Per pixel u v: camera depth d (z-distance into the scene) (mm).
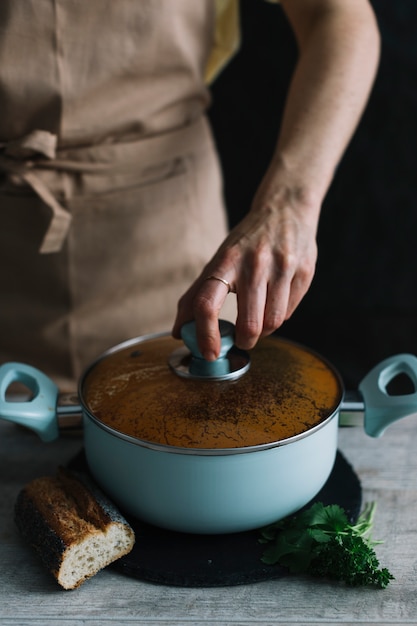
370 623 682
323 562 725
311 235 864
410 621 683
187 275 1200
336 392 779
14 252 1116
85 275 1137
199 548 761
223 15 1256
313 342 2064
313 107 950
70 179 1074
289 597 713
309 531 741
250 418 725
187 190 1161
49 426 832
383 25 1744
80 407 832
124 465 738
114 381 801
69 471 817
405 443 941
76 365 1196
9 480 891
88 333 1178
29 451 943
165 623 687
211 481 711
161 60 1063
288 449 714
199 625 684
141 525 795
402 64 1774
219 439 702
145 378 791
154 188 1118
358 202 1925
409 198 1912
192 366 781
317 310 2049
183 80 1106
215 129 1841
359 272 2000
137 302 1180
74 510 752
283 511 750
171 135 1124
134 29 1021
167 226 1150
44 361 1195
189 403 740
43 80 1008
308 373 806
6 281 1143
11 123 1039
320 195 900
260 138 1845
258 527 761
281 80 1778
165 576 727
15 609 705
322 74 971
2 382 842
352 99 965
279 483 728
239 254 815
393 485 867
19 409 814
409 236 1953
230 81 1790
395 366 871
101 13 996
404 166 1880
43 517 743
